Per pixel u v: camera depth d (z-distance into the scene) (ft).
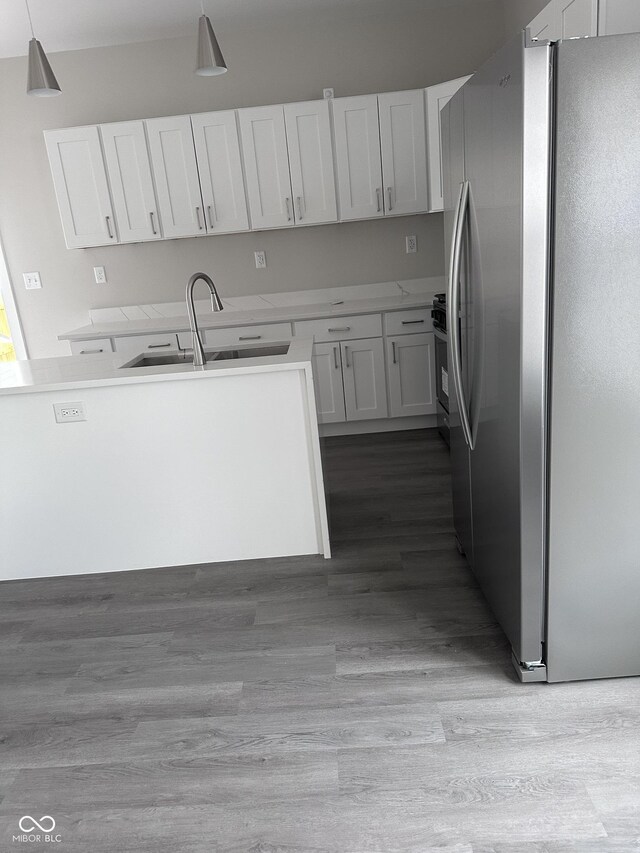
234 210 14.64
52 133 14.25
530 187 5.23
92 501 9.32
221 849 5.00
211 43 9.38
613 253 5.36
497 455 6.57
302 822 5.17
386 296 16.11
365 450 14.10
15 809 5.56
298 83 15.05
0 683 7.29
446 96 13.53
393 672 6.87
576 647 6.35
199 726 6.34
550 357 5.58
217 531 9.45
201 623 8.11
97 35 13.98
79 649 7.80
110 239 14.89
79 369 9.55
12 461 9.16
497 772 5.48
